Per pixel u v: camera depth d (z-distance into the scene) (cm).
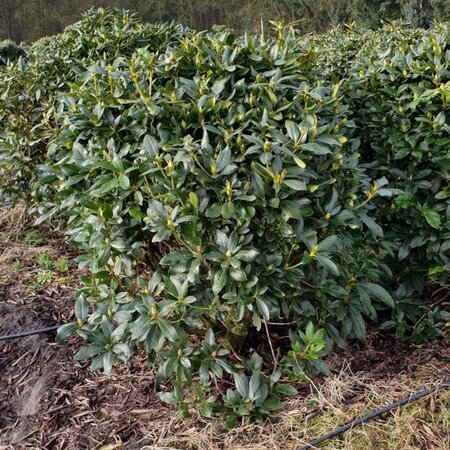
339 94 307
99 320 246
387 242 286
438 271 281
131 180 235
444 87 279
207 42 281
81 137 259
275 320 276
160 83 266
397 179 302
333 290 240
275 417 238
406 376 257
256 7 2409
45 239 433
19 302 339
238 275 213
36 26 2378
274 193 223
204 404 232
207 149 226
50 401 261
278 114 245
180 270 223
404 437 223
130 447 231
